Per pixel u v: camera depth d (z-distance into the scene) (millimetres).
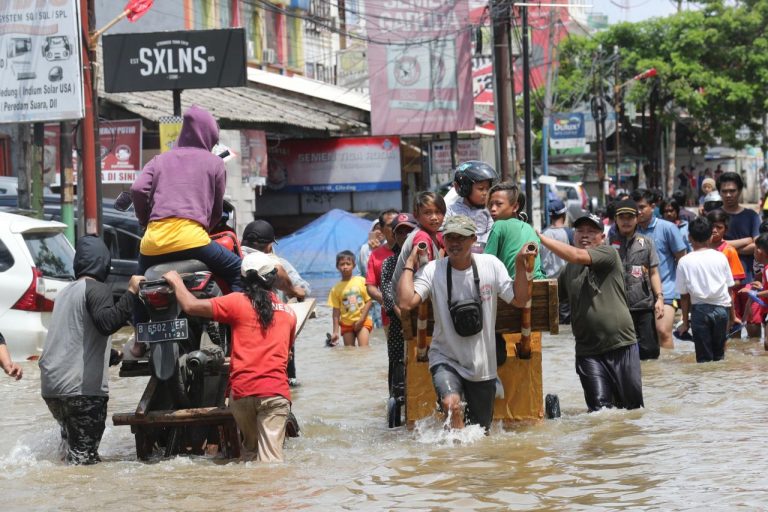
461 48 43000
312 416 12664
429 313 10992
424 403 11273
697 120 77938
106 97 29938
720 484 8281
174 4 42594
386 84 42688
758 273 18344
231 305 9906
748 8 75562
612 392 12047
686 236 22047
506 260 11109
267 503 8320
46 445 11031
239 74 26969
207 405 10773
